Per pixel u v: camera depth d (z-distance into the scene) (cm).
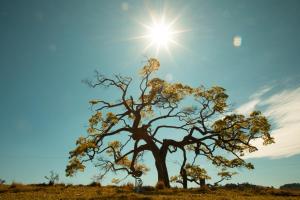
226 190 2823
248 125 4678
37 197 2056
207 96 4697
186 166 4716
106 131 4653
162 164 4591
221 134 4669
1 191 2561
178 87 4669
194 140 4741
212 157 4828
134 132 4666
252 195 2511
